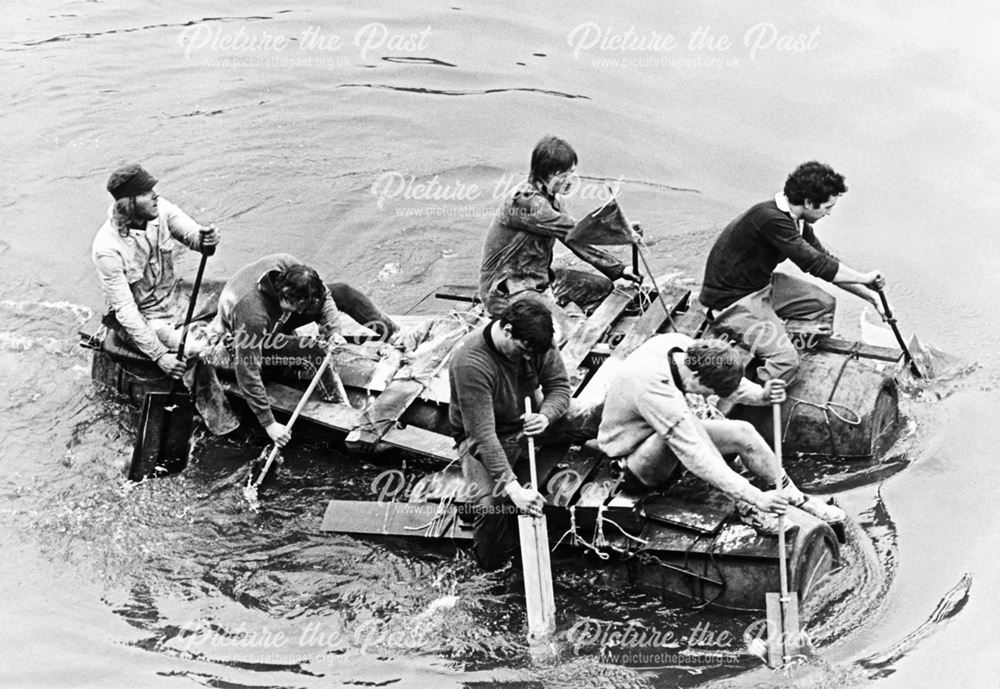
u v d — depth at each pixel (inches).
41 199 909.2
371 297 800.9
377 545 593.3
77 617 561.3
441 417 632.4
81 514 623.2
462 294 738.8
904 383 676.7
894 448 639.8
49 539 607.2
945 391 677.9
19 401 703.7
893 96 969.5
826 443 631.2
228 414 654.5
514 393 559.5
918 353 684.1
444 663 531.5
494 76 1037.2
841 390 627.2
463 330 679.1
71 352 751.1
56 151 962.1
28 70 1064.8
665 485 567.5
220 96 1027.9
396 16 1146.7
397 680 523.2
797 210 605.6
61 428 684.1
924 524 589.3
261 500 627.5
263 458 652.7
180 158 950.4
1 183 925.2
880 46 1037.8
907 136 923.4
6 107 1015.0
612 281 700.7
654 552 551.8
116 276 634.2
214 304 685.9
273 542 601.9
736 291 629.9
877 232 828.6
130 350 674.2
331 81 1043.3
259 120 995.9
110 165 945.5
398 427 628.1
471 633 546.6
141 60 1084.5
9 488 641.0
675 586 553.0
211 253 650.8
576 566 573.9
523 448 578.6
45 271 832.9
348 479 636.1
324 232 868.0
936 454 634.2
